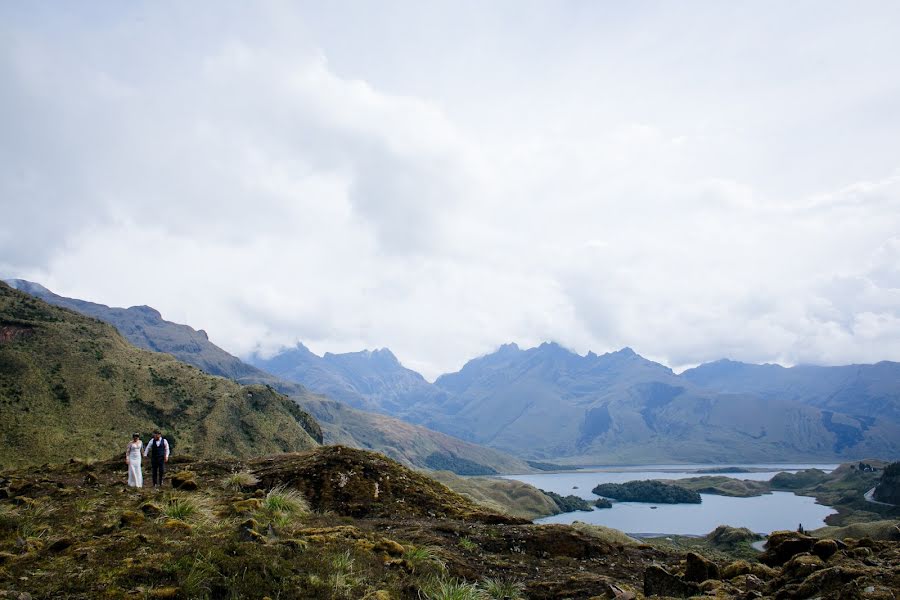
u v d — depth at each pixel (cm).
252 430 13762
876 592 953
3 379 10362
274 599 932
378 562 1279
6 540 1149
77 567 962
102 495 1848
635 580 1592
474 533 1941
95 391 11675
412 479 2792
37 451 8944
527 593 1386
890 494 16975
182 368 15125
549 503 17238
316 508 2261
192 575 938
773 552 1566
